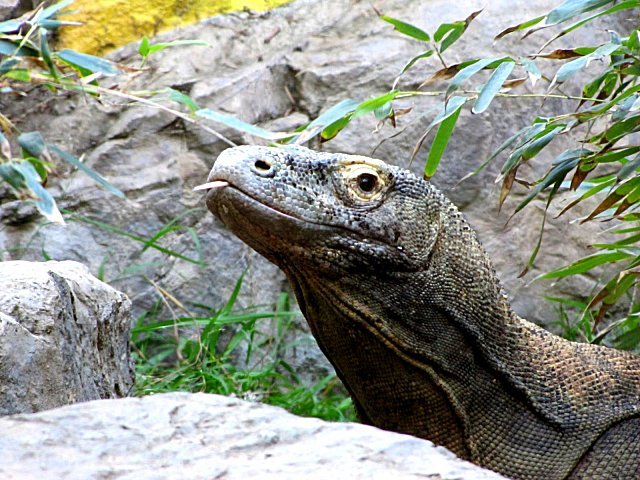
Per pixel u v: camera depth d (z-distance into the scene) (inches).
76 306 327.3
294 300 566.9
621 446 348.2
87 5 580.1
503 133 566.9
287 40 591.2
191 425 218.5
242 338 522.3
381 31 585.0
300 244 319.0
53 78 364.5
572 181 397.4
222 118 371.6
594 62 574.9
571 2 364.5
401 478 194.4
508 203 569.3
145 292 551.2
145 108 562.3
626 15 585.9
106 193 555.2
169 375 487.2
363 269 325.7
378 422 354.0
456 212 350.0
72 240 551.2
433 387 339.9
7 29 361.1
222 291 557.6
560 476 345.4
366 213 326.3
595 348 369.1
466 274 343.9
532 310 565.6
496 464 346.6
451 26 388.8
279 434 214.8
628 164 365.1
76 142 562.9
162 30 589.9
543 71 571.5
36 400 292.0
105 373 346.6
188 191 559.2
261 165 317.4
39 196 339.0
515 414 347.6
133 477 193.9
